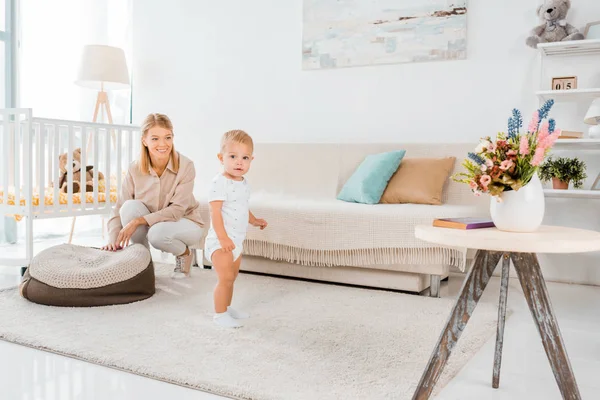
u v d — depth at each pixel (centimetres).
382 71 352
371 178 304
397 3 344
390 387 148
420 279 264
